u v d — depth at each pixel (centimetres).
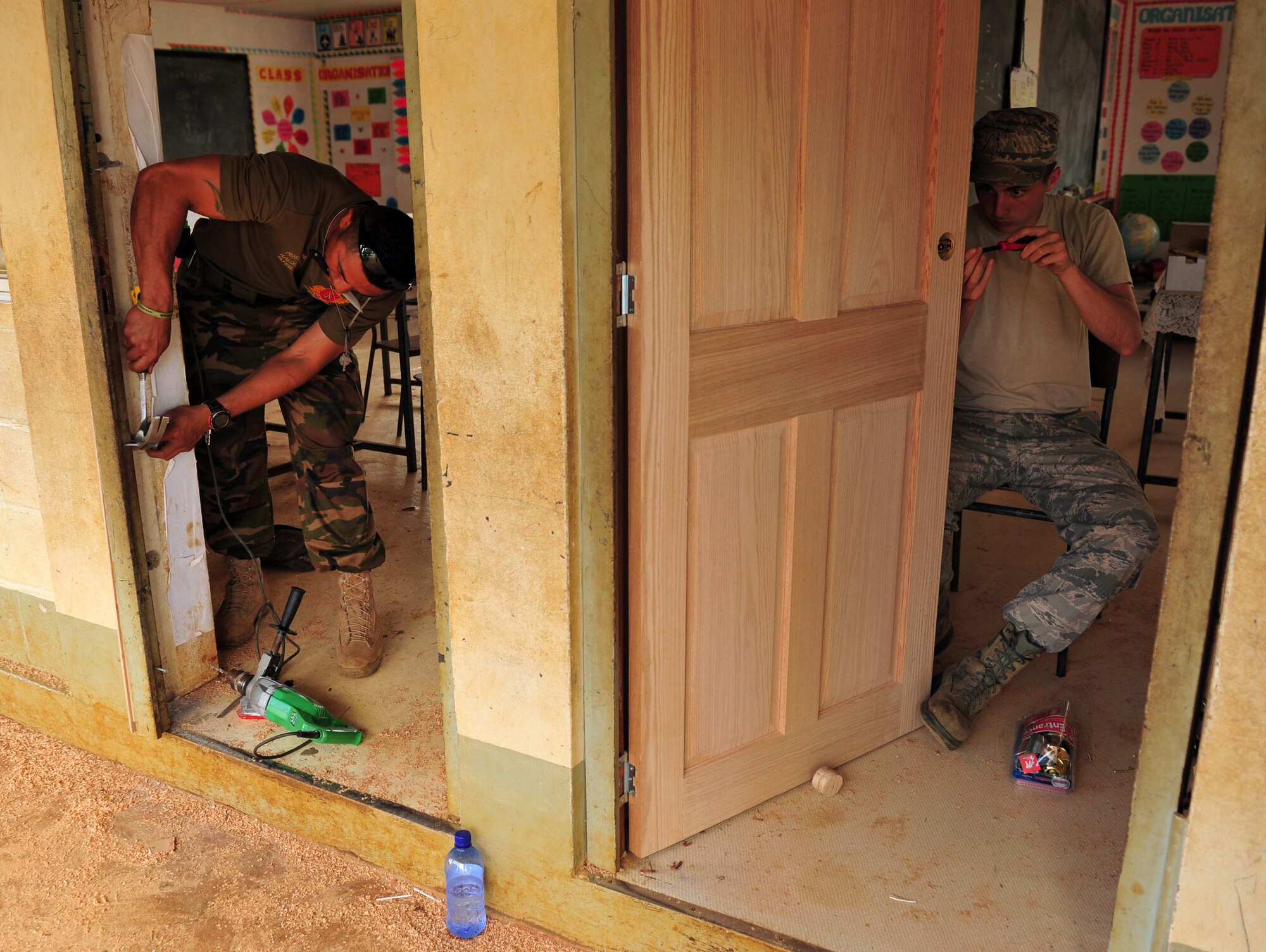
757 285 186
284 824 227
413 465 449
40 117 216
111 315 226
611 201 157
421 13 164
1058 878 195
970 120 216
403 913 202
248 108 923
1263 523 126
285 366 246
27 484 252
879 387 214
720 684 201
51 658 266
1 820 232
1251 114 119
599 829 189
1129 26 846
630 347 169
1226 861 139
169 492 248
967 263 236
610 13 150
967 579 341
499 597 184
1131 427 512
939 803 219
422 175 173
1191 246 499
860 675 231
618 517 174
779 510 201
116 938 196
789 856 200
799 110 184
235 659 280
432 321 179
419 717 250
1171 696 140
